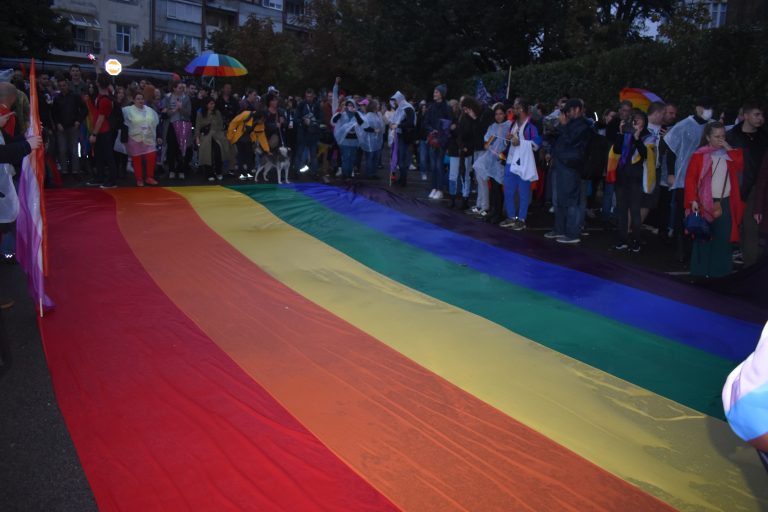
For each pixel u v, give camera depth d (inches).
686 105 448.1
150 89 503.8
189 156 562.6
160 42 1728.6
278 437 140.3
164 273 264.5
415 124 554.6
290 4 2401.6
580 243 361.4
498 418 153.2
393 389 167.2
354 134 577.0
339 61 1488.7
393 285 263.6
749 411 78.8
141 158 484.1
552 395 167.2
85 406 152.3
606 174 377.7
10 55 1144.8
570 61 619.2
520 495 122.1
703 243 282.0
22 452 133.6
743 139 288.4
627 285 265.9
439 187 487.5
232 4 2180.1
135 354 183.3
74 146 530.6
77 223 339.3
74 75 541.6
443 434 144.3
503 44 964.6
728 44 411.2
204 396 158.7
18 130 247.3
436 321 221.6
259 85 1604.3
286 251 307.1
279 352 189.2
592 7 904.3
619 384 175.3
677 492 125.3
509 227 390.0
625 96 418.0
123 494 118.6
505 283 268.5
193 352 186.2
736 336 213.0
